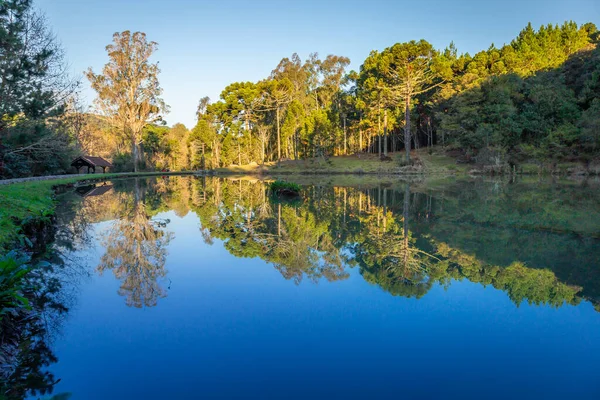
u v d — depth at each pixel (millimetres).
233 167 51062
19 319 3932
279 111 53750
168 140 61438
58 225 10203
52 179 23891
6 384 2855
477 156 33469
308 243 7934
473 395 2713
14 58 15977
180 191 21891
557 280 5320
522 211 12023
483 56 39531
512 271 5777
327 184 25922
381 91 40250
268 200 16672
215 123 55312
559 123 30938
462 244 7688
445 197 16578
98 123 50938
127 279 5434
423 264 6203
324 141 45469
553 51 44781
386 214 12008
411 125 45000
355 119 51500
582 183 22609
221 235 8836
